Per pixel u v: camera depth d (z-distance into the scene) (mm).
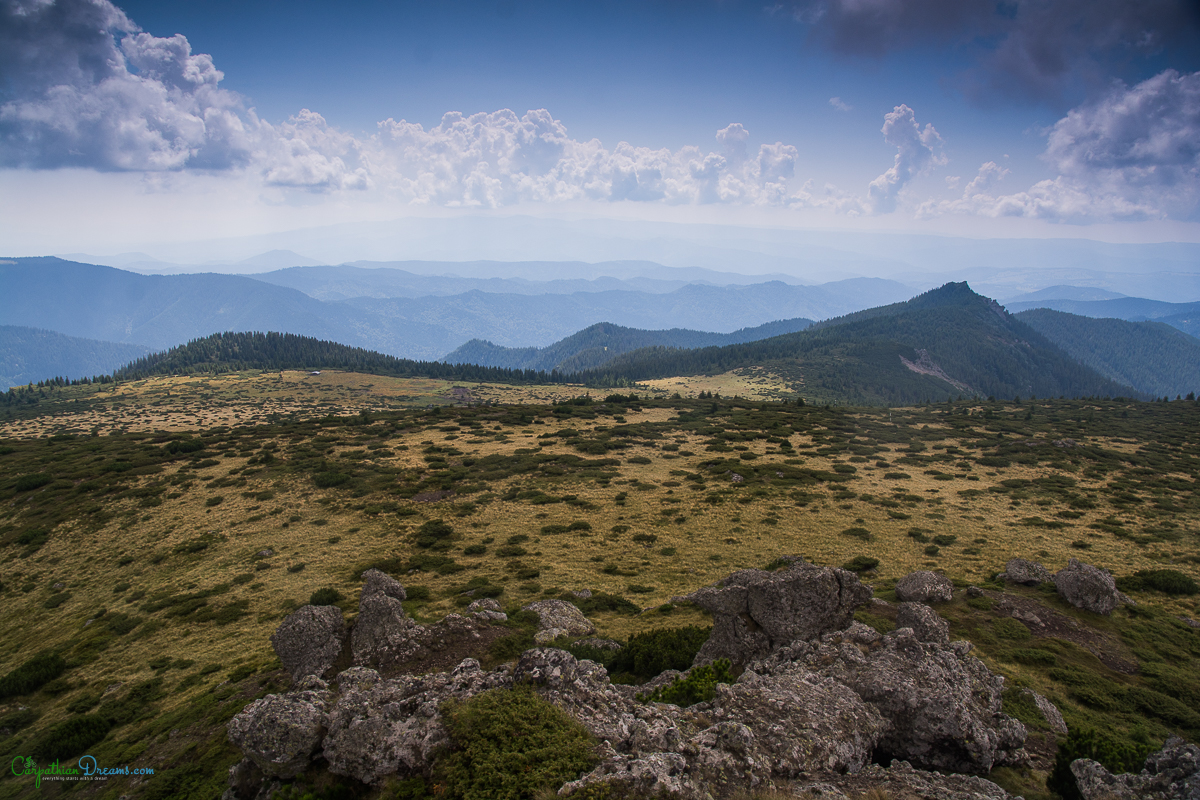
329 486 72312
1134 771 14586
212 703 26562
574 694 16047
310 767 15070
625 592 41312
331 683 19953
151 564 54562
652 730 14016
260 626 39281
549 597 40031
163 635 39906
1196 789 12094
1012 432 104688
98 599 48906
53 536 62281
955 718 14930
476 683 16828
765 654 21438
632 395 166250
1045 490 66812
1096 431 104938
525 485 72812
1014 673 24625
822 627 21344
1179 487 67688
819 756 13758
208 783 19922
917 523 55844
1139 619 30641
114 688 32781
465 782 12859
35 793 22812
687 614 34594
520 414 125312
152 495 71062
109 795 21281
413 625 24984
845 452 88438
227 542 57719
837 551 48750
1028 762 16047
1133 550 47406
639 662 24250
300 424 114875
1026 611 30484
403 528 59000
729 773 12797
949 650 18922
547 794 11969
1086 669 25188
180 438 103062
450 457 86562
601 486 71562
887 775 13539
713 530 55562
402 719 15328
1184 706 22328
